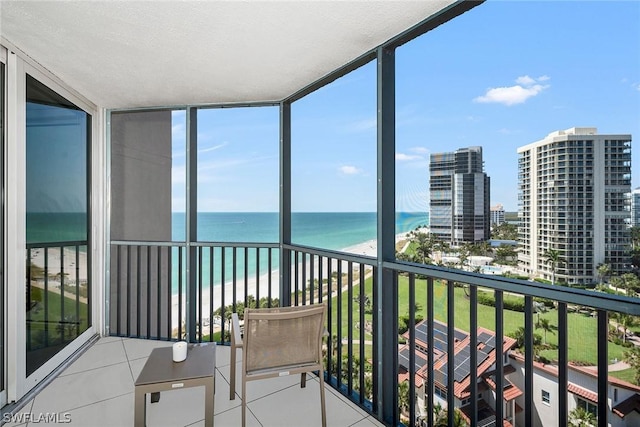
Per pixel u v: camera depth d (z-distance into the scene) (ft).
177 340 11.24
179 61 8.09
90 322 11.11
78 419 6.75
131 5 5.85
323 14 6.11
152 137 14.52
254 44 7.25
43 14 6.12
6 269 7.32
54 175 9.30
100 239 11.46
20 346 7.56
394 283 6.93
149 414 6.95
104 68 8.50
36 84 8.40
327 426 6.66
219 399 7.59
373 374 7.17
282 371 6.18
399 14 6.09
